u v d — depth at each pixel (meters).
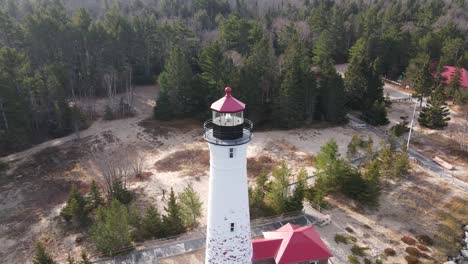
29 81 60.84
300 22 97.62
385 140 57.41
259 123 64.38
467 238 37.28
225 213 22.14
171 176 49.66
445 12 113.06
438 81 72.56
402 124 61.53
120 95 79.31
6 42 76.56
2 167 52.28
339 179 42.25
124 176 48.38
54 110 63.50
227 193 21.73
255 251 30.05
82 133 63.09
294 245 29.86
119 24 82.88
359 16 100.25
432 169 49.22
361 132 61.09
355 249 35.31
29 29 74.81
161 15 115.25
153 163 53.06
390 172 47.53
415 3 119.88
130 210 41.19
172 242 35.69
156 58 89.19
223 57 68.00
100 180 49.03
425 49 85.25
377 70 68.88
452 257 35.31
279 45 86.94
